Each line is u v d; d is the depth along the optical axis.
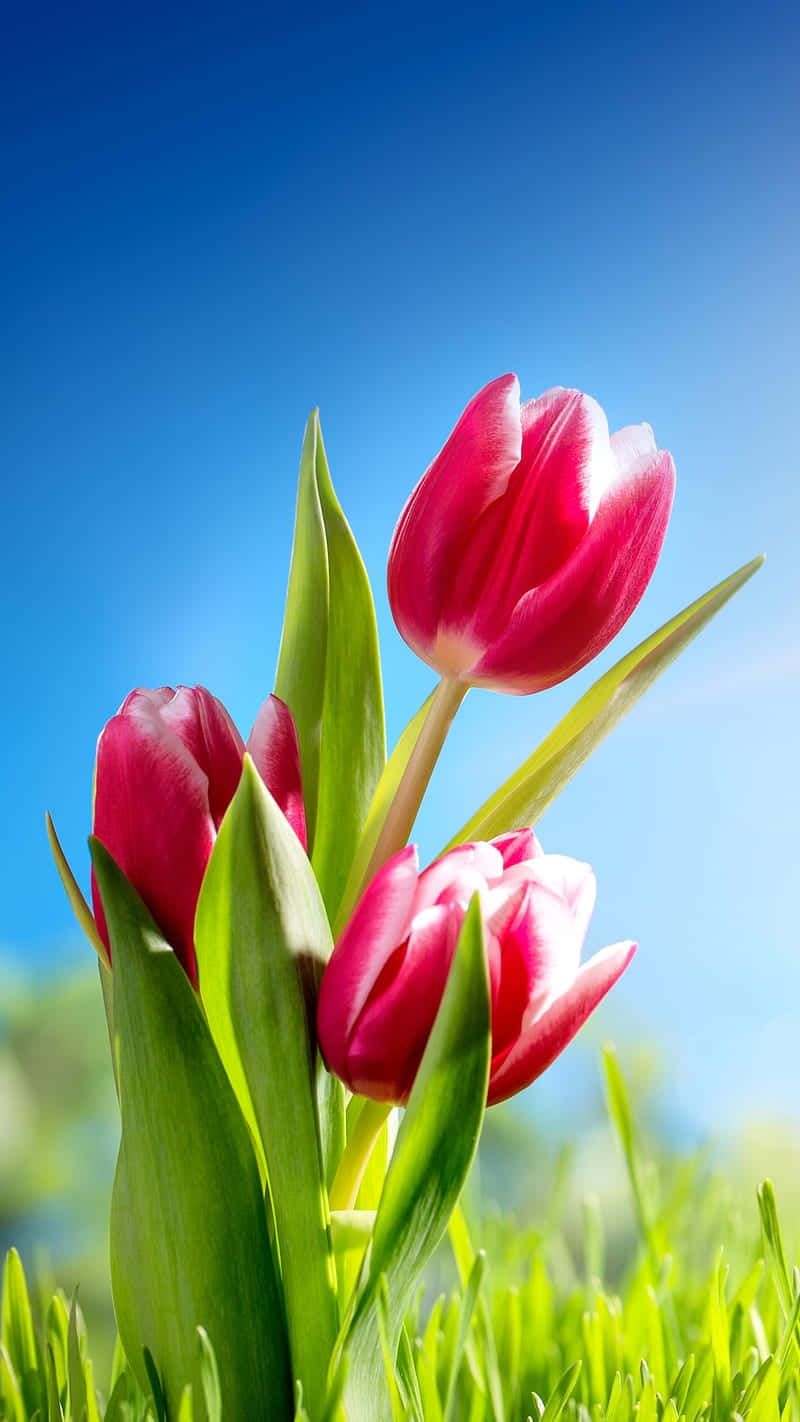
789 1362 0.52
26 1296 0.55
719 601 0.56
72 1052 1.88
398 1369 0.52
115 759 0.51
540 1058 0.49
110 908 0.49
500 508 0.52
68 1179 1.81
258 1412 0.49
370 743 0.58
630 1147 0.59
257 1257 0.49
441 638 0.53
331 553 0.59
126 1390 0.54
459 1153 0.47
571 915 0.48
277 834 0.49
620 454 0.54
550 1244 0.63
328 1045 0.48
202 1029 0.49
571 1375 0.52
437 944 0.48
